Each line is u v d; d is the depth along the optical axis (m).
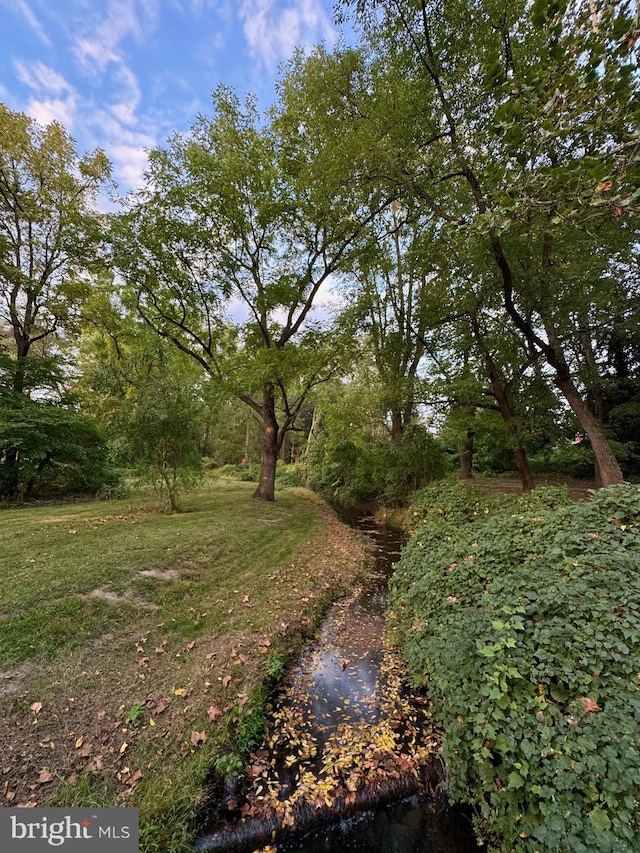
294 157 10.24
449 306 7.83
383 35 5.14
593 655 2.20
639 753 1.70
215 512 9.46
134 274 10.25
